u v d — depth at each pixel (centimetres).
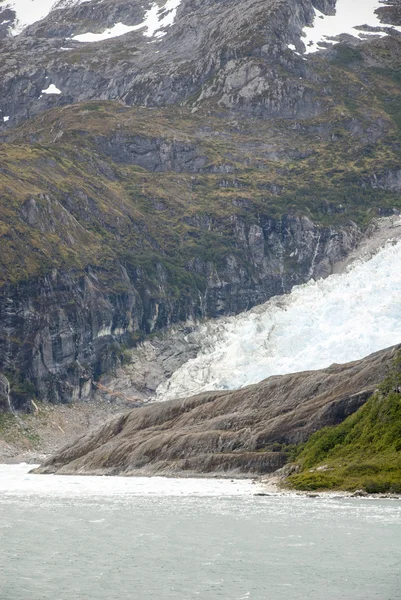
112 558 11800
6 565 11331
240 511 16612
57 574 10819
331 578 10538
